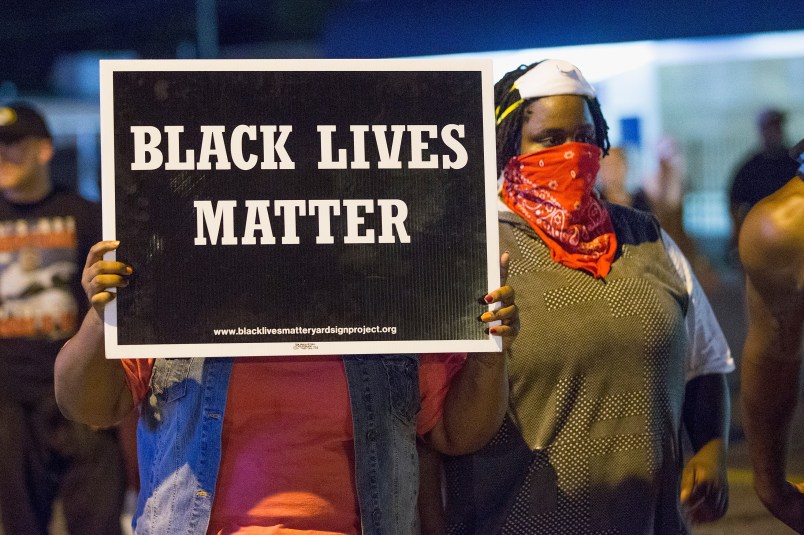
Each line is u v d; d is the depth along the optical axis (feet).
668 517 11.98
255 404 10.51
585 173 11.91
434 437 11.73
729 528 21.08
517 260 11.89
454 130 10.48
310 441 10.50
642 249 12.30
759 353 11.89
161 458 10.72
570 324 11.65
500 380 11.07
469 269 10.44
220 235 10.25
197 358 10.65
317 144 10.37
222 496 10.46
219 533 10.38
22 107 19.80
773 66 74.49
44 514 19.83
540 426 11.66
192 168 10.25
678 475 12.11
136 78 10.24
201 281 10.19
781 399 12.03
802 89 74.23
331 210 10.35
